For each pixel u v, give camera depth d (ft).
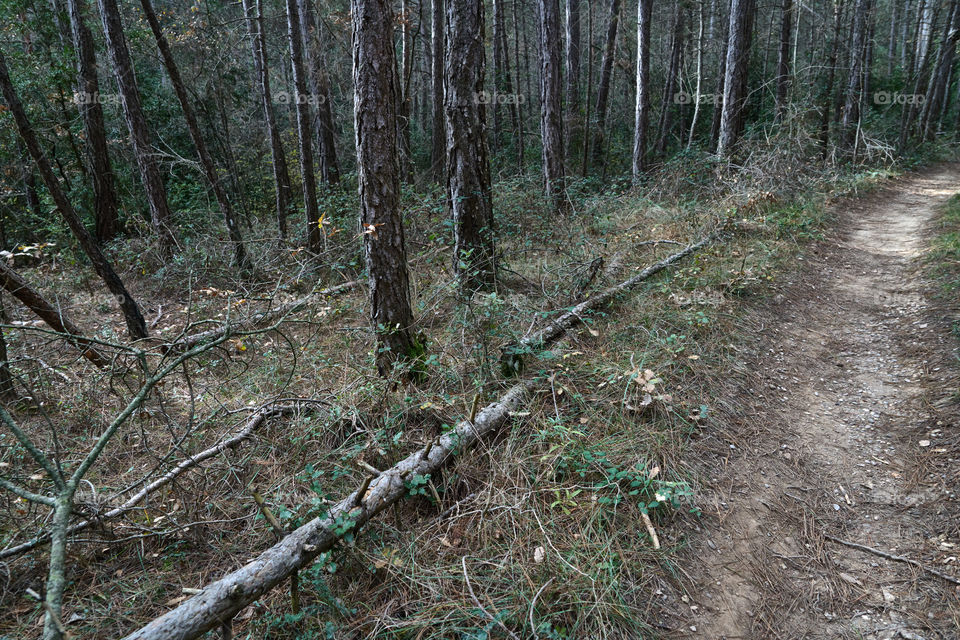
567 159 51.85
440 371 14.11
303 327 20.10
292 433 12.30
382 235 13.62
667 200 36.24
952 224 28.22
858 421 13.51
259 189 50.47
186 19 35.96
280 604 8.55
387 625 8.10
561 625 8.14
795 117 37.81
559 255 24.54
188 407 14.69
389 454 11.37
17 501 10.66
